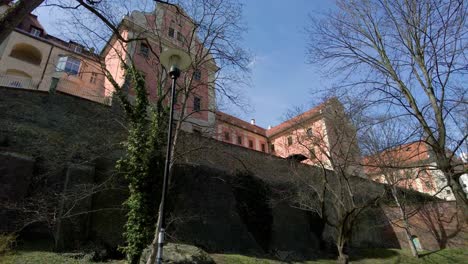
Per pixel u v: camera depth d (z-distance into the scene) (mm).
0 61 28219
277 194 23141
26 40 30344
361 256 23500
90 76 29797
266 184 22969
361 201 25281
